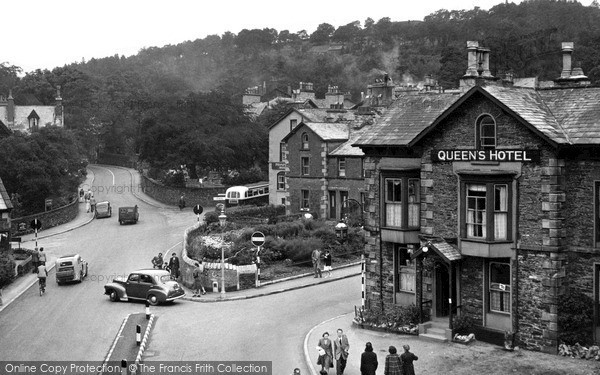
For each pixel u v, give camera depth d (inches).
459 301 1194.0
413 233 1270.9
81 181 3863.2
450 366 1049.5
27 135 3134.8
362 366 965.8
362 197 2368.4
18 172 2866.6
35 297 1620.3
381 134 1317.7
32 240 2400.3
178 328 1332.4
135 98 5014.8
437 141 1215.6
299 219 2304.4
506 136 1130.7
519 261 1121.4
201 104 3277.6
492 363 1053.8
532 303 1110.4
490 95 1126.4
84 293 1651.1
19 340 1259.2
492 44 3614.7
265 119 3969.0
